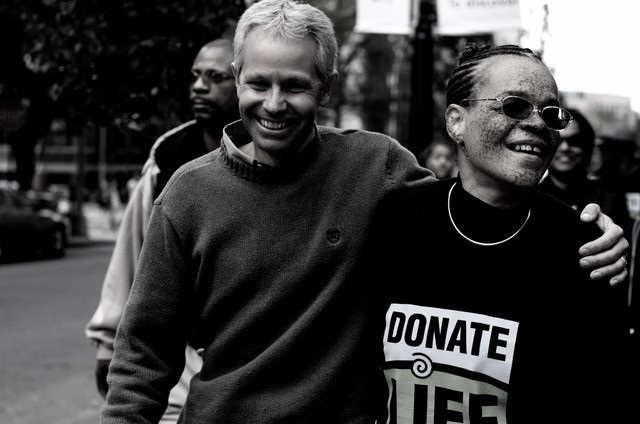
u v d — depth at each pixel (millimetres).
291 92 2465
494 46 2389
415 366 2270
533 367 2184
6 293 14531
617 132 6840
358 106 31109
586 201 4957
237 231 2486
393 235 2430
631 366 2328
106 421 2455
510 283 2225
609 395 2225
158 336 2535
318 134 2625
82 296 14258
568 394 2215
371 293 2441
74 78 5879
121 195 39594
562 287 2219
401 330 2309
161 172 3678
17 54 13594
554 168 4980
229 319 2512
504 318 2207
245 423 2428
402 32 8383
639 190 6922
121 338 2539
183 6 5535
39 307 12859
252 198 2502
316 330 2438
